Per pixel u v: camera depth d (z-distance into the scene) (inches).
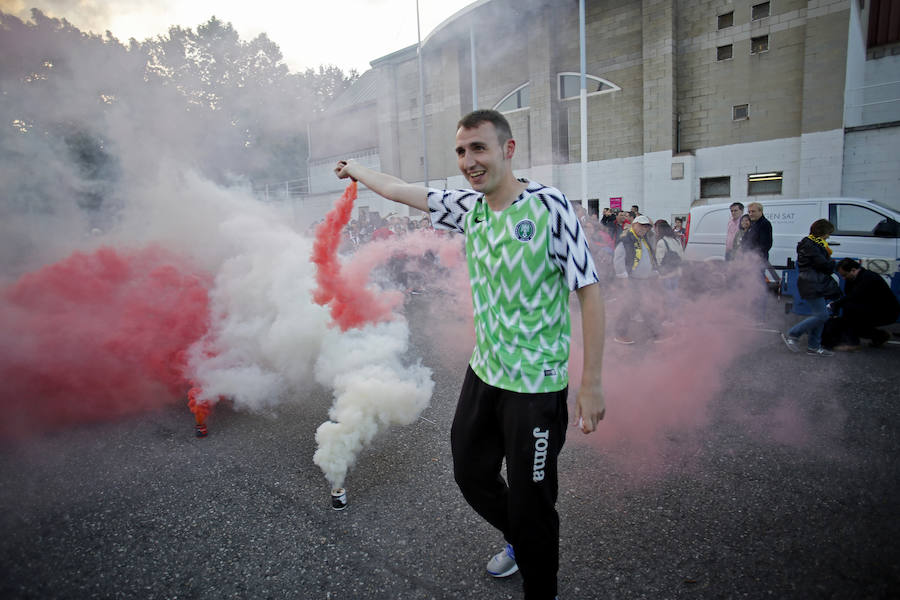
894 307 195.0
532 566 64.1
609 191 639.1
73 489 109.3
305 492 106.9
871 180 488.7
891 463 110.9
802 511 94.8
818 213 309.0
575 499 101.8
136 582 81.6
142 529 95.3
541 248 59.4
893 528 88.7
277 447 127.3
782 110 530.0
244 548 89.5
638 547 86.7
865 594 73.9
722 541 87.2
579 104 647.1
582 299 60.7
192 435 134.7
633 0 596.1
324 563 85.4
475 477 69.9
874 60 546.0
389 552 87.7
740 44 546.3
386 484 109.7
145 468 117.8
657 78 580.4
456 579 81.0
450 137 751.7
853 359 189.3
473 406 67.9
